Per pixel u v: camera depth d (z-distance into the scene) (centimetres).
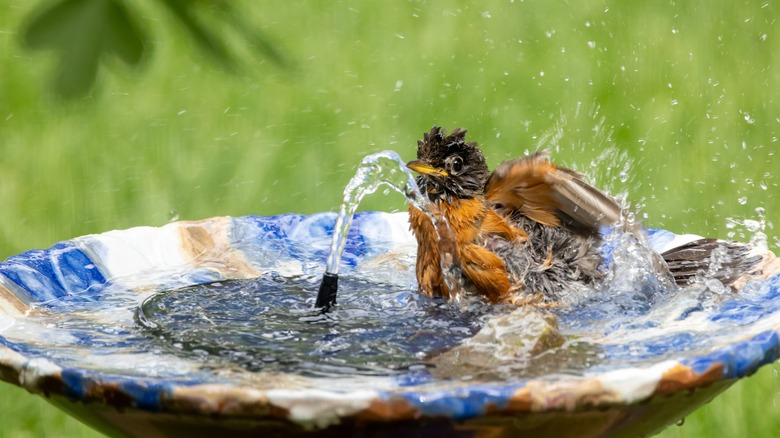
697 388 445
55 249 702
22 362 450
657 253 700
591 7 1930
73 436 993
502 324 537
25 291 645
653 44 1812
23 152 1460
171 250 771
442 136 787
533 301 717
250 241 812
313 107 1598
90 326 591
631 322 601
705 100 1648
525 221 780
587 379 418
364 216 862
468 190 761
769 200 1392
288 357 516
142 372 488
